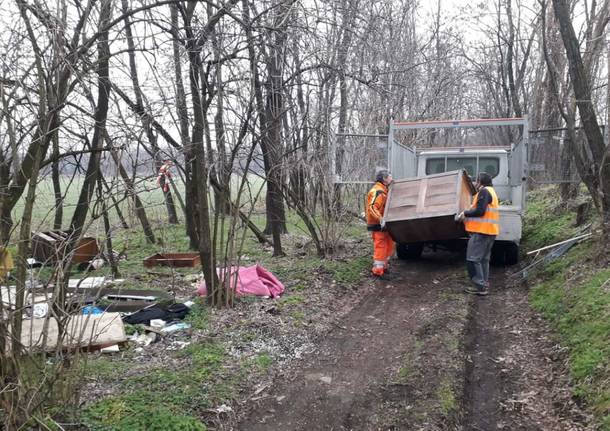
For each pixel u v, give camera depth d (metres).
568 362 5.05
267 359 5.39
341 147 10.56
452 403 4.46
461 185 8.38
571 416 4.28
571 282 6.97
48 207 5.25
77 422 3.84
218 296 6.80
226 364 5.19
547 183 10.23
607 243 7.12
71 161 5.50
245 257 10.27
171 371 4.92
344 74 7.77
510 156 10.59
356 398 4.72
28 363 3.75
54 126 4.08
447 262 10.45
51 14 3.92
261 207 14.56
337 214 10.39
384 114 12.94
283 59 7.34
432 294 8.06
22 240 3.59
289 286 8.09
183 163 7.16
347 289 8.24
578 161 7.52
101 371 4.80
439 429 4.12
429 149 11.78
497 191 10.62
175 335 5.93
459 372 5.05
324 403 4.64
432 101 18.95
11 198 3.96
